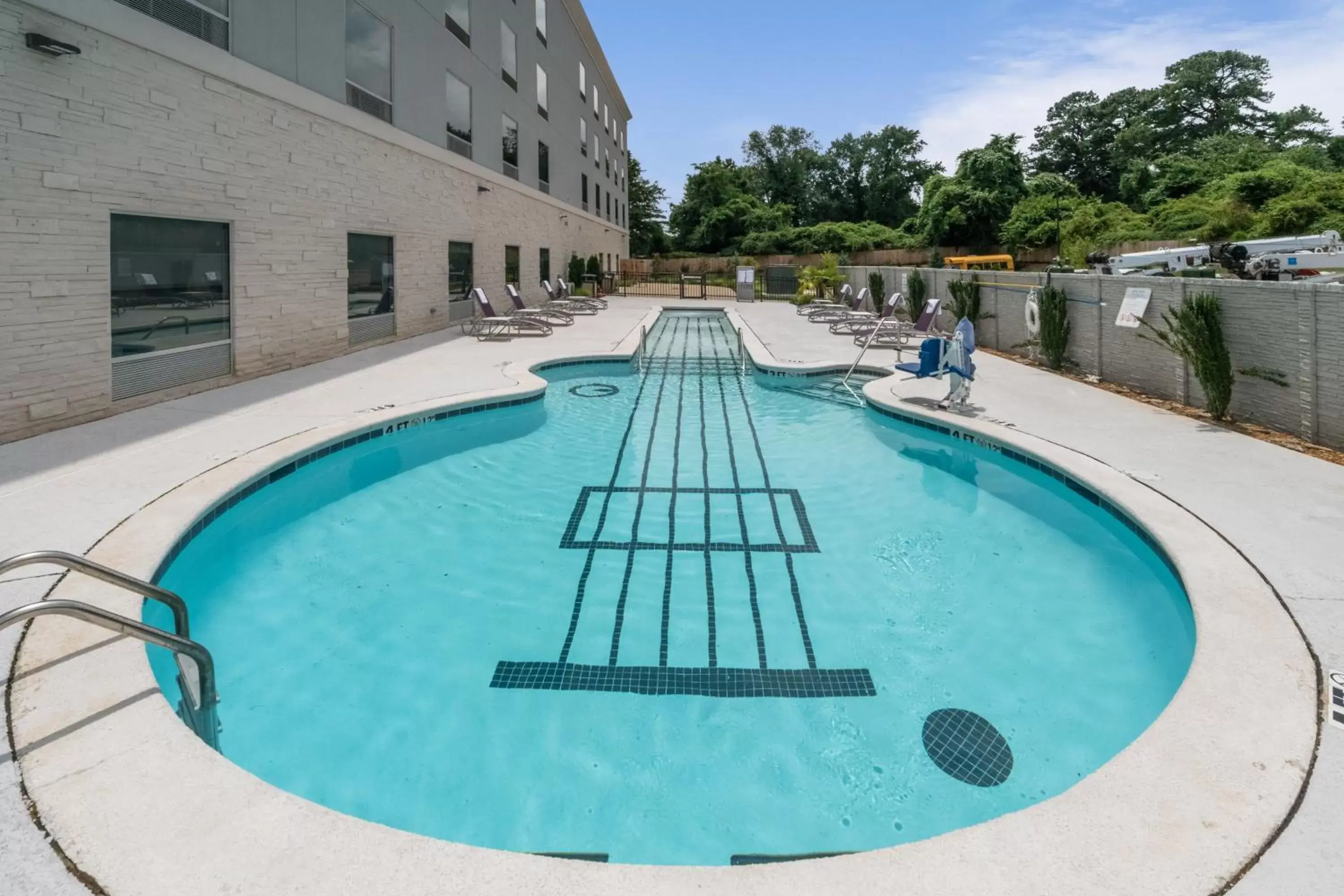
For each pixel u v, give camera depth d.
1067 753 3.17
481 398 8.73
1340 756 2.47
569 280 28.25
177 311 8.25
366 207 12.32
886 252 43.78
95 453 6.02
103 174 7.09
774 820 2.82
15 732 2.54
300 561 5.04
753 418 9.22
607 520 5.86
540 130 23.62
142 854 2.04
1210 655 3.10
